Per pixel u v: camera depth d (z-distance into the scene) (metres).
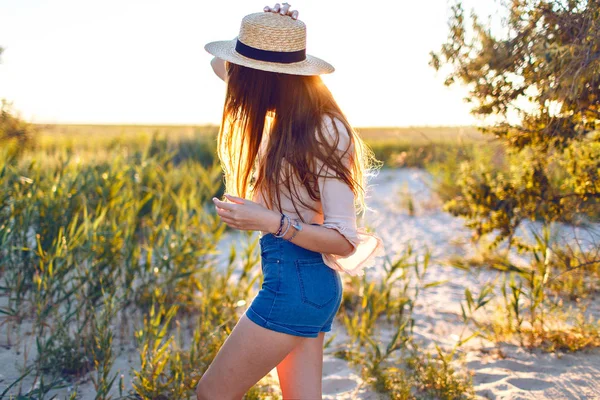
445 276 5.38
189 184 7.56
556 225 4.24
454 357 3.48
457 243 6.50
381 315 4.29
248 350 1.90
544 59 2.66
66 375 3.08
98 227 4.08
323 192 1.84
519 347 3.54
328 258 1.93
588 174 3.46
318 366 2.06
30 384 2.94
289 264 1.88
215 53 2.02
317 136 1.84
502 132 3.37
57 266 3.24
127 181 5.89
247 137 2.00
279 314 1.86
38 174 4.43
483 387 3.04
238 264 5.68
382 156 14.39
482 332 3.87
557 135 3.07
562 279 4.39
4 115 8.26
